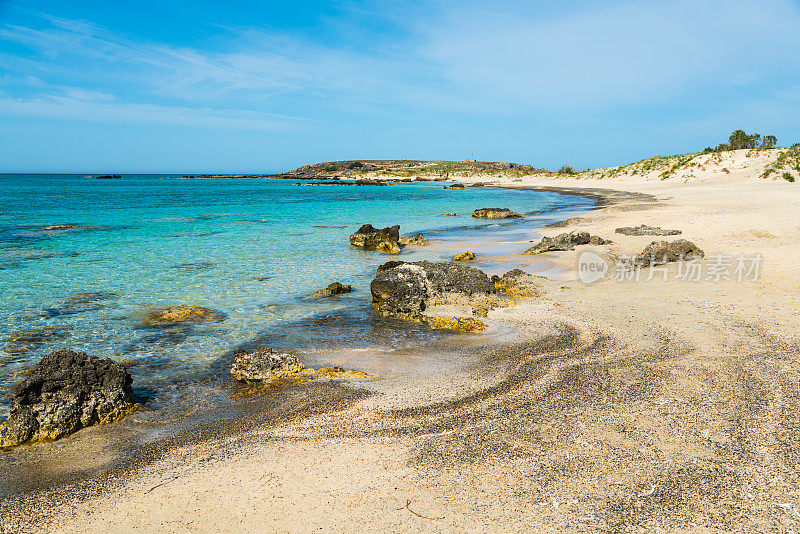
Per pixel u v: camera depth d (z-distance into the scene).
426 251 27.12
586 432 7.89
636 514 5.97
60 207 57.62
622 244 25.69
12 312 15.38
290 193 94.69
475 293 16.39
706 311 13.99
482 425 8.29
